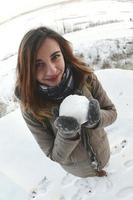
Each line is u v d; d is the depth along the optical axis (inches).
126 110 68.6
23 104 33.7
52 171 60.0
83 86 35.5
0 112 111.4
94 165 44.9
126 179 53.7
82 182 55.6
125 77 78.2
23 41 29.9
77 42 133.8
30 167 62.2
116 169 55.6
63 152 35.6
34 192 57.1
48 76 31.3
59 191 55.9
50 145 38.4
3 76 134.6
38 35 29.6
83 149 41.8
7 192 58.0
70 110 31.9
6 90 121.3
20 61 30.5
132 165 55.7
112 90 75.4
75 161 43.3
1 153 67.2
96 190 53.7
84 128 38.9
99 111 32.7
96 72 82.4
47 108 34.2
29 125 37.2
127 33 131.3
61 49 32.9
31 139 68.8
